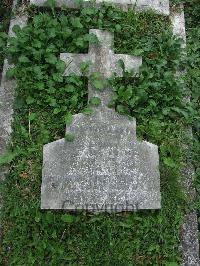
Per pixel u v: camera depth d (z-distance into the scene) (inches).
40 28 54.2
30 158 48.2
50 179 46.4
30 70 51.7
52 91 51.0
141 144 48.3
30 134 49.4
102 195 46.0
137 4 57.8
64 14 57.3
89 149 47.8
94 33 54.5
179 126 51.1
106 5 57.0
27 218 45.4
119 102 50.6
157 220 46.1
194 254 45.4
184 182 48.7
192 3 61.7
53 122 50.3
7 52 53.5
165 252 44.9
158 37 55.9
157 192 46.5
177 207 47.1
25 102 51.0
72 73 51.9
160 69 53.2
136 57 53.6
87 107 49.9
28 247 44.6
